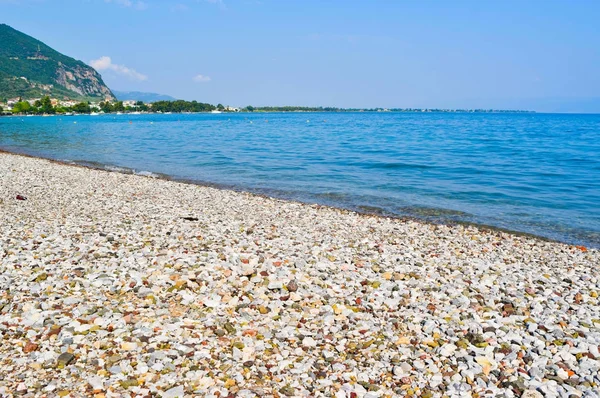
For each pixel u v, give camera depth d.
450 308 9.44
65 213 16.88
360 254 13.19
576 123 157.62
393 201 23.77
